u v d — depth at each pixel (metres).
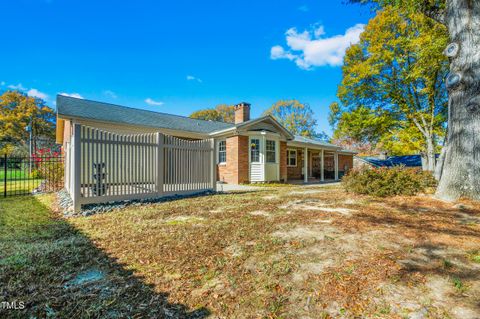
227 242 3.19
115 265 2.52
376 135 19.55
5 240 3.28
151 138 6.53
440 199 5.89
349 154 23.48
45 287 2.07
